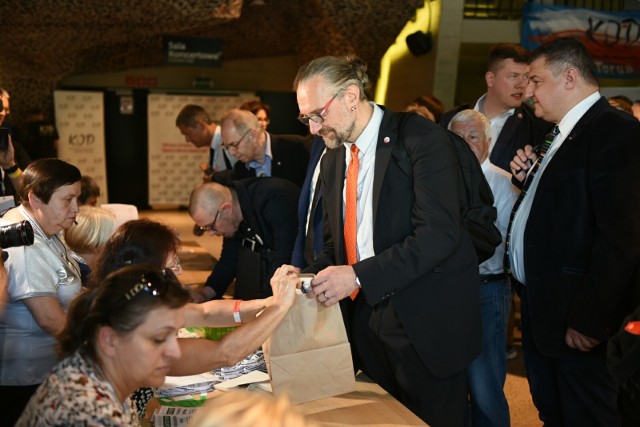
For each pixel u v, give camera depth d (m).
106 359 1.47
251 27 11.64
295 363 2.08
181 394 2.14
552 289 2.59
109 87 11.98
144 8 8.94
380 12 9.32
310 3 9.82
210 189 3.10
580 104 2.57
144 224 2.19
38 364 2.35
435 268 2.23
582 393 2.62
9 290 2.28
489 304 2.99
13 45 9.88
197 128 5.46
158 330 1.46
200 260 4.67
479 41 9.00
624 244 2.38
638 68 8.57
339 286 2.10
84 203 4.16
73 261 2.56
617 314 2.47
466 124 3.01
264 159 4.27
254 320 1.98
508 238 2.82
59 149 11.26
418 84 9.48
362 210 2.36
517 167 2.92
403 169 2.26
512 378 4.43
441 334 2.24
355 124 2.28
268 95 12.12
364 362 2.42
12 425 2.37
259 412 0.91
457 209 2.21
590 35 8.55
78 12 8.97
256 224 3.14
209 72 13.08
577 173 2.51
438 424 2.30
